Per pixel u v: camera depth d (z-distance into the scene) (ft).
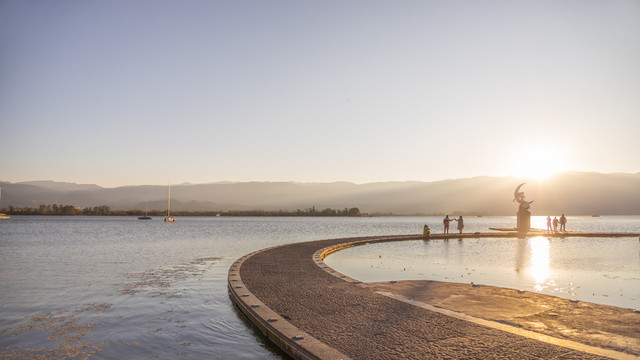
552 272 51.75
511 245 95.40
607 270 53.42
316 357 19.85
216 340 26.55
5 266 61.82
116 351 24.49
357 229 237.25
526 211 141.28
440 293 35.24
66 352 24.31
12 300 37.88
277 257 61.87
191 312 33.58
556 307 29.94
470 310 29.17
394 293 35.22
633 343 21.57
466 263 61.57
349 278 42.88
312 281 41.06
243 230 210.79
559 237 126.31
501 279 46.52
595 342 21.81
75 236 147.64
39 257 74.64
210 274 53.57
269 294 34.63
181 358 23.43
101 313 33.27
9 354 23.93
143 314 32.94
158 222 379.35
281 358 23.40
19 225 277.44
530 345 20.99
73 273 54.60
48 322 30.66
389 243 101.30
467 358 19.24
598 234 128.36
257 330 28.02
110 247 97.76
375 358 19.45
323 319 26.63
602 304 32.22
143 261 68.44
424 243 101.35
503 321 26.20
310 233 179.83
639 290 39.81
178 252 84.74
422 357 19.48
